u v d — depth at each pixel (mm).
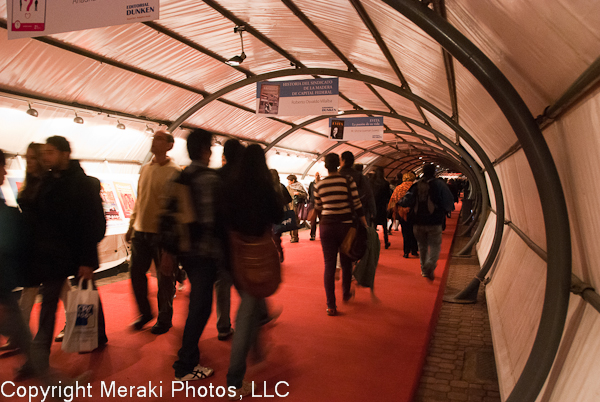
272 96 8875
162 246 3016
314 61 9125
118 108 8859
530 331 2844
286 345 3779
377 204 9547
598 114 1528
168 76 8664
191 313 3031
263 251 2760
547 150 1990
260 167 2773
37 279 2883
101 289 6023
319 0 5387
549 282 2002
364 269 4699
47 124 7715
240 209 2695
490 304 5121
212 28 7160
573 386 1750
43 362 2861
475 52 2090
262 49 8469
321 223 4547
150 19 3633
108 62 7340
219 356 3525
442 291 6141
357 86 10852
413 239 8430
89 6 3723
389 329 4191
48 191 2979
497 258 6477
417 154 37875
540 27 1703
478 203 17391
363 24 5566
